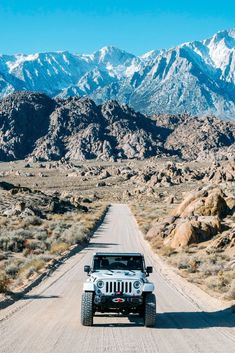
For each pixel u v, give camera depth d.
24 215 68.44
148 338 12.60
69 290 22.34
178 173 192.50
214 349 11.55
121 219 83.75
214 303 19.77
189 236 45.59
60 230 56.31
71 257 38.31
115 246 48.56
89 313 13.97
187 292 22.94
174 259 37.28
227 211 60.31
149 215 85.25
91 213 92.00
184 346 11.80
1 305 17.78
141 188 156.00
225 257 36.69
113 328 13.84
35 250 40.03
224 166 159.12
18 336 12.66
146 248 47.47
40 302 18.89
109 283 14.01
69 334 12.98
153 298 13.99
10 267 28.27
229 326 14.52
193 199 64.12
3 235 46.31
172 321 15.24
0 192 93.50
